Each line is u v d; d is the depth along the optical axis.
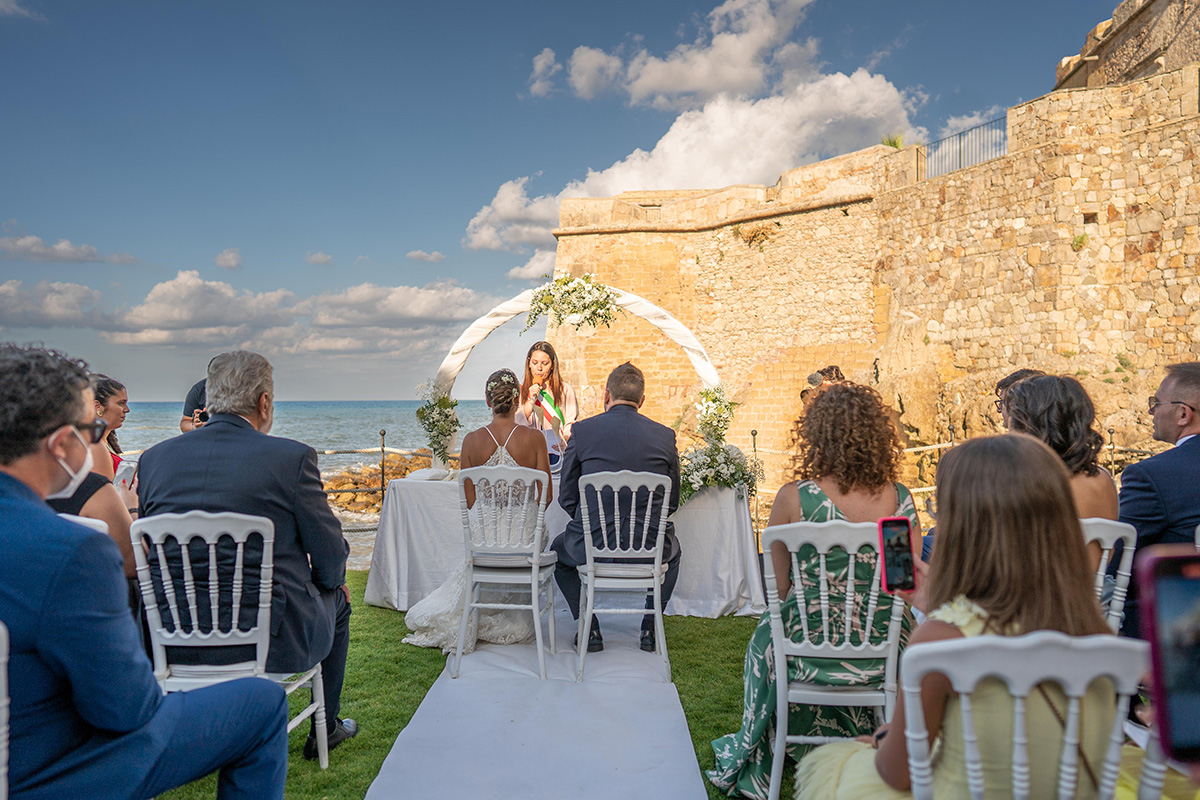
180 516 2.21
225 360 2.56
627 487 3.80
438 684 3.49
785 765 2.57
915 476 14.23
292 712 3.15
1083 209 12.38
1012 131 13.24
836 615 2.35
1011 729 1.23
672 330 6.21
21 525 1.35
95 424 1.52
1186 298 11.34
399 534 5.00
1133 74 14.15
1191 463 2.37
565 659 3.87
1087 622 1.30
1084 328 12.30
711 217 18.33
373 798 2.48
